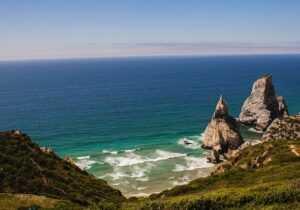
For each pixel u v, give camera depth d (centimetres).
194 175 9906
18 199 4725
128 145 12669
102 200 5806
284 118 13238
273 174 5609
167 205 3959
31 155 6975
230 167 7962
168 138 13538
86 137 13662
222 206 3844
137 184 9288
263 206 3747
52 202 4697
